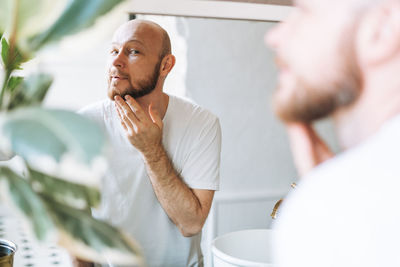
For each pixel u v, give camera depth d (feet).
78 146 0.90
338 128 1.10
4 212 7.50
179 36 5.83
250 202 6.15
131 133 3.67
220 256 4.09
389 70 1.01
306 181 1.07
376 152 0.98
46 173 1.08
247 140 6.11
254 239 4.90
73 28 1.10
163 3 2.87
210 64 5.89
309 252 0.99
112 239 1.10
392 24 1.00
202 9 2.97
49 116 0.94
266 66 6.05
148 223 4.07
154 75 3.84
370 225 0.94
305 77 1.08
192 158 4.09
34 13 1.09
